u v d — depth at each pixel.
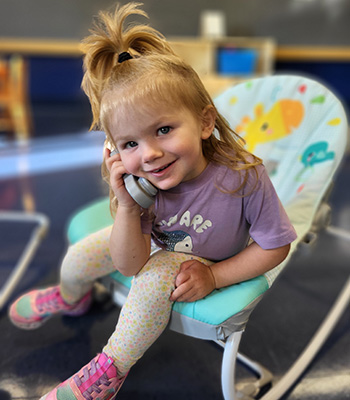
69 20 3.36
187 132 0.52
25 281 1.19
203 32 3.41
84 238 0.78
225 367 0.64
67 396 0.63
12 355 0.92
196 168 0.58
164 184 0.54
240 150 0.62
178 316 0.64
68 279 0.79
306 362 0.86
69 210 1.69
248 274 0.63
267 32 3.54
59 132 3.12
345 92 3.81
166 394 0.82
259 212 0.60
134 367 0.88
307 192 0.83
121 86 0.52
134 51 0.60
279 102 0.95
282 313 1.06
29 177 2.11
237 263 0.63
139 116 0.50
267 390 0.82
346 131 0.85
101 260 0.75
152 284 0.61
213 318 0.60
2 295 1.07
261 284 0.65
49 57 3.58
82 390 0.63
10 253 1.34
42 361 0.90
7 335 0.98
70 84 3.71
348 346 0.94
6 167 2.28
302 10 3.44
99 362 0.65
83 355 0.92
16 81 2.73
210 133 0.57
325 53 3.44
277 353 0.92
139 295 0.62
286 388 0.81
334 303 1.09
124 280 0.72
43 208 1.72
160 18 3.44
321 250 1.35
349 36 3.51
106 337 0.97
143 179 0.55
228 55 3.28
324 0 3.39
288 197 0.85
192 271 0.62
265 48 3.33
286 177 0.88
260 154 0.94
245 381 0.84
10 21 3.32
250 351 0.93
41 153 2.56
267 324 1.02
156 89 0.50
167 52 0.62
